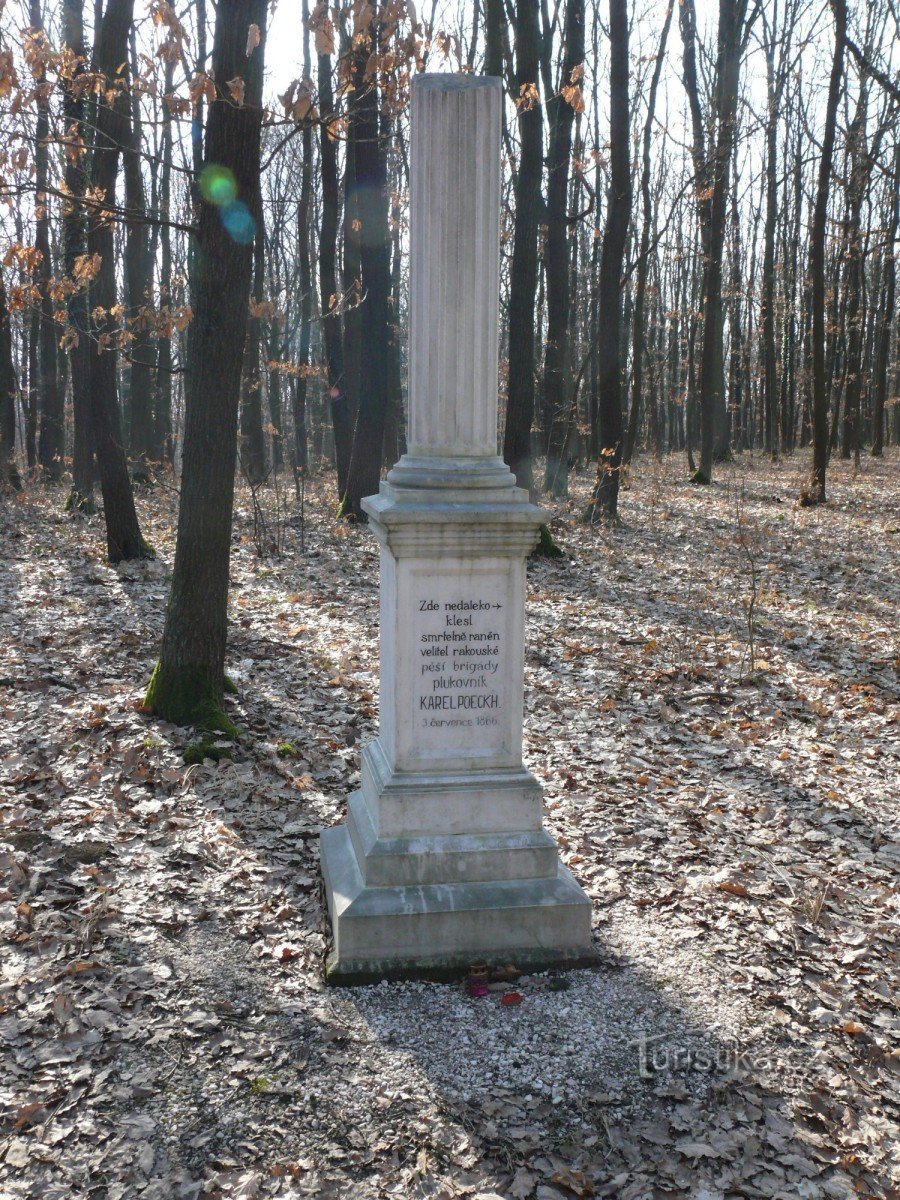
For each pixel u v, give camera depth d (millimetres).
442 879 4859
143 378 22750
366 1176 3510
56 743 7141
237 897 5305
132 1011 4320
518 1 14438
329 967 4621
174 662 7707
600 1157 3619
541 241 29984
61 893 5223
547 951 4785
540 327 31844
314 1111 3795
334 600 11945
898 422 50062
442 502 4730
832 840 6203
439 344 4750
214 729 7461
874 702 8641
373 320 17016
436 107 4590
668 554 15500
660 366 41844
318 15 6016
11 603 11188
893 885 5641
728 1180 3521
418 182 4684
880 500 21391
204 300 7438
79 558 13992
